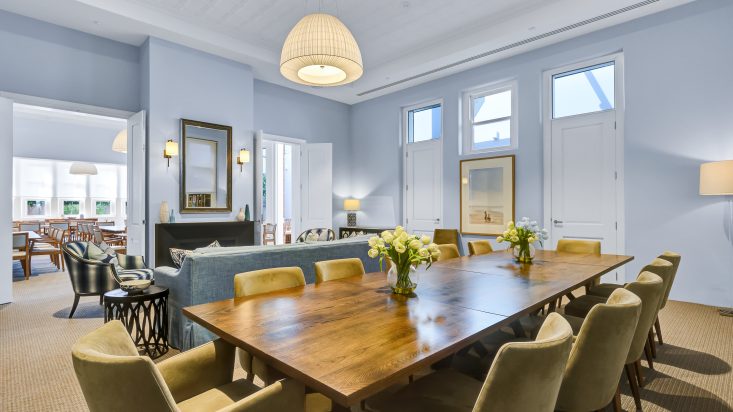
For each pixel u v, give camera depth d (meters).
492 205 5.91
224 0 4.52
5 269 4.32
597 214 4.95
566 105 5.30
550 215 5.34
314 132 7.62
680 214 4.28
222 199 5.67
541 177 5.41
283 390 1.12
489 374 0.99
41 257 8.10
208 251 3.02
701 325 3.44
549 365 1.01
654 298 1.91
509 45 5.28
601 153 4.93
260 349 1.21
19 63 4.46
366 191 7.91
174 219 5.16
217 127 5.59
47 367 2.62
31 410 2.09
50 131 9.14
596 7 4.30
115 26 4.77
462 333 1.35
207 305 1.73
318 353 1.17
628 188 4.64
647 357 2.56
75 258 3.78
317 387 0.99
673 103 4.33
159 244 4.94
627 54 4.63
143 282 2.87
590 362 1.40
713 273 4.08
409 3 4.57
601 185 4.92
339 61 2.80
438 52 5.68
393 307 1.69
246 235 5.81
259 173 6.08
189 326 2.77
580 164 5.10
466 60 5.80
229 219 5.76
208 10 4.74
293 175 7.79
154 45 5.04
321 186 7.41
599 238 4.92
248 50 5.65
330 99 7.86
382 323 1.46
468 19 4.95
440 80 6.58
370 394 0.97
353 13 4.79
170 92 5.17
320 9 4.71
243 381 1.58
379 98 7.65
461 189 6.30
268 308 1.68
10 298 4.36
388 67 6.38
